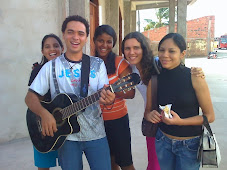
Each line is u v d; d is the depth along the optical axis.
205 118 1.88
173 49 1.89
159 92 2.06
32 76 2.43
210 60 25.06
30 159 3.67
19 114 4.45
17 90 4.37
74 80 2.02
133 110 6.19
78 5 4.88
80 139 2.03
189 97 1.90
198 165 2.00
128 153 2.54
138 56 2.30
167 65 1.93
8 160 3.64
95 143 2.06
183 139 1.96
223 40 39.78
